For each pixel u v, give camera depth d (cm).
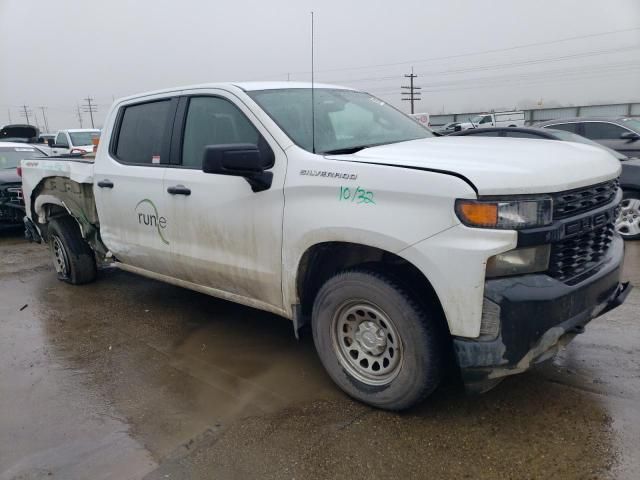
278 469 264
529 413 299
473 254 246
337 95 407
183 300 526
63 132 1800
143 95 446
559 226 255
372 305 296
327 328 319
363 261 313
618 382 327
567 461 258
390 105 447
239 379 359
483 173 250
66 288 584
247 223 342
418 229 261
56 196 554
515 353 252
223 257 365
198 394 341
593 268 287
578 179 269
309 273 325
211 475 262
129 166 440
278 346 408
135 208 433
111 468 271
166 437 296
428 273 261
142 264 457
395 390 293
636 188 698
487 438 279
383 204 274
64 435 301
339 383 323
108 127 475
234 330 444
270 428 298
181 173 388
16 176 883
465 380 265
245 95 360
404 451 272
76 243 570
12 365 395
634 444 268
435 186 256
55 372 381
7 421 318
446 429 288
